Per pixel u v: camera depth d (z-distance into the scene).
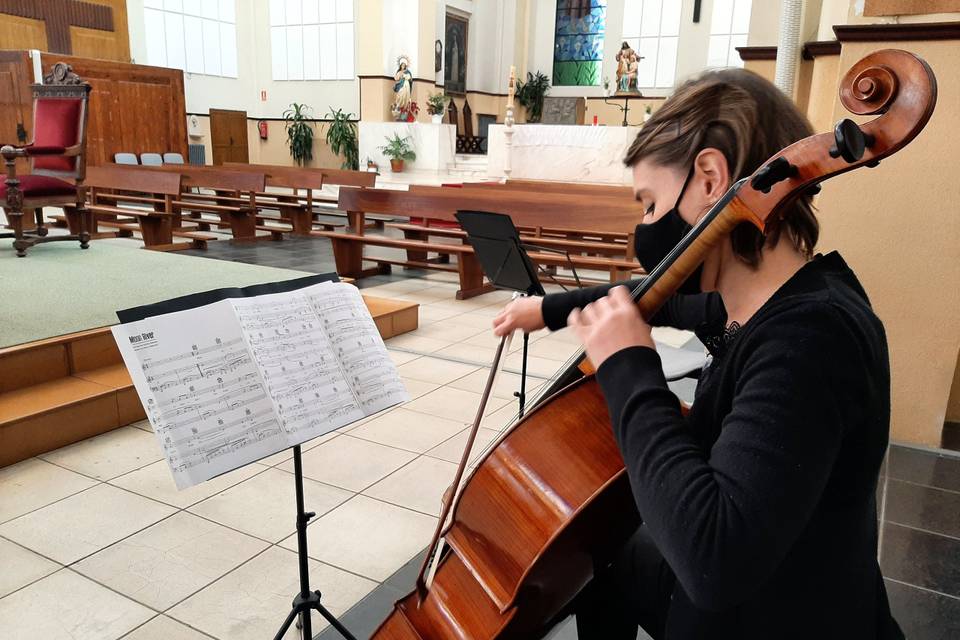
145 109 12.19
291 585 2.08
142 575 2.12
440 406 3.45
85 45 12.99
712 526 0.73
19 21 11.95
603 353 0.86
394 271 6.90
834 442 0.76
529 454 1.11
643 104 17.52
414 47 14.35
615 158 10.80
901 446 3.22
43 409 2.84
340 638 1.87
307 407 1.48
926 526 2.55
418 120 14.82
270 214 11.33
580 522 1.01
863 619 0.92
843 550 0.88
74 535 2.31
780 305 0.82
